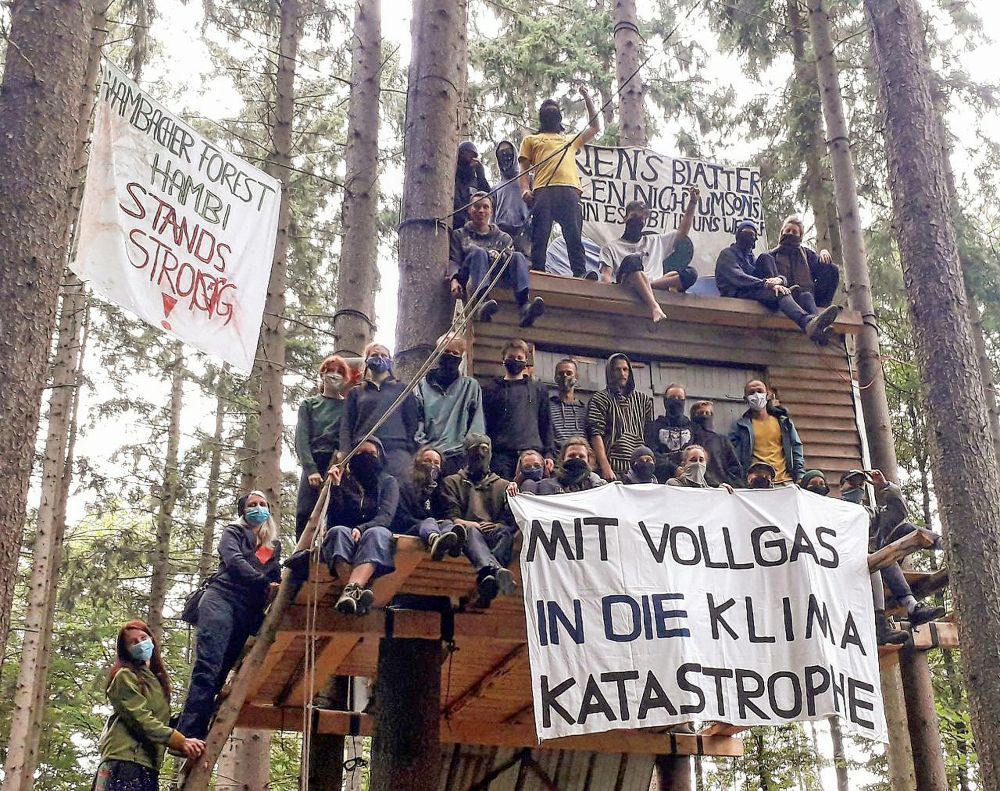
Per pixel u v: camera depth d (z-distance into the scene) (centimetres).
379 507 803
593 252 1312
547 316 1148
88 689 2203
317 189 2091
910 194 991
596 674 787
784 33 2058
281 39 1797
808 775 2419
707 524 858
